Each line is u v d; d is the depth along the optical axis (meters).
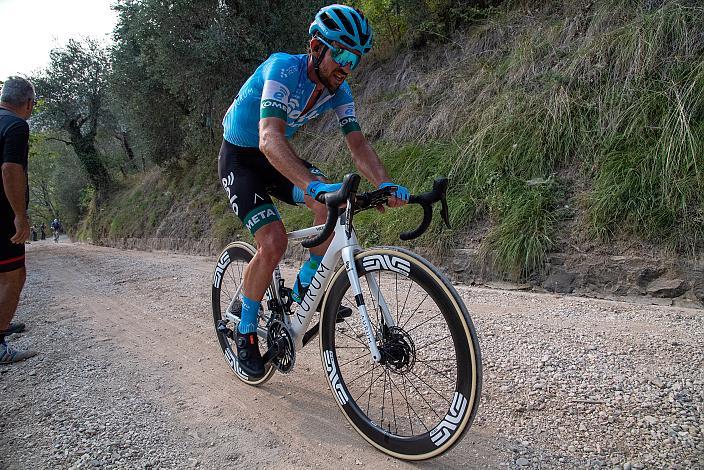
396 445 1.79
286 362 2.20
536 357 2.59
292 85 1.98
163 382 2.63
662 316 3.16
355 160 2.25
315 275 2.05
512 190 4.65
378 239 5.44
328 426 2.08
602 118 4.49
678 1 4.60
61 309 4.55
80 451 1.95
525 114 5.04
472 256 4.55
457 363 1.62
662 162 3.84
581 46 5.20
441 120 6.11
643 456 1.68
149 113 12.52
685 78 4.12
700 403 2.00
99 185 18.52
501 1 7.06
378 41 8.41
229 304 2.71
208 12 9.16
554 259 4.04
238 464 1.82
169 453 1.91
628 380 2.25
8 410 2.36
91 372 2.82
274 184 2.41
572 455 1.72
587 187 4.31
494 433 1.90
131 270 7.01
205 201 10.37
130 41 11.92
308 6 9.21
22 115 3.13
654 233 3.64
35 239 35.12
